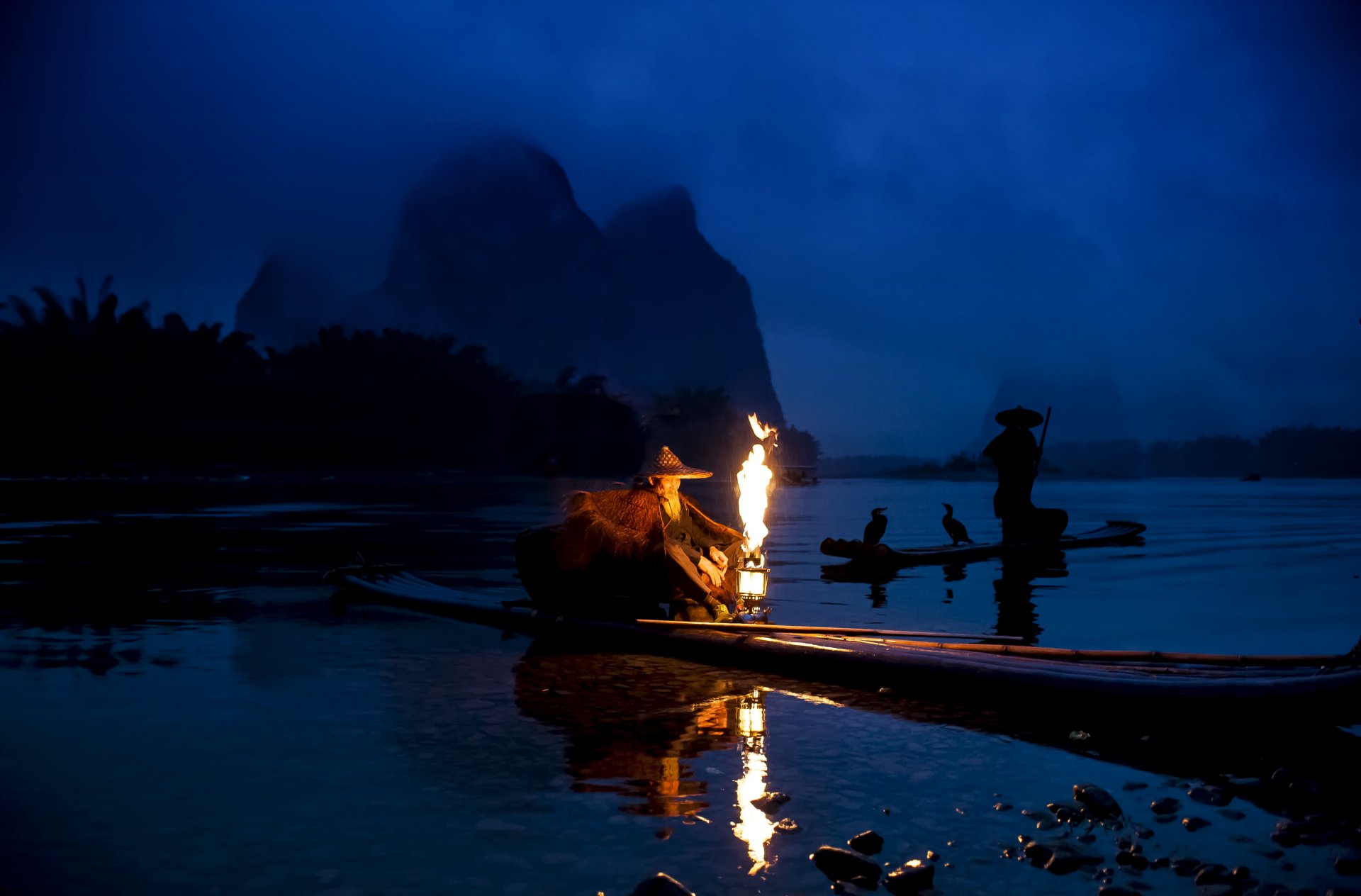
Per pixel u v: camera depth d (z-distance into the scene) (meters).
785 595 9.20
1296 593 9.47
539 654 6.00
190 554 13.02
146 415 87.38
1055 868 2.67
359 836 2.85
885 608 8.23
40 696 4.75
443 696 4.78
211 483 51.50
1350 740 4.08
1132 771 3.62
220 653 5.98
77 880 2.52
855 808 3.16
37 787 3.31
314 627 7.04
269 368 111.12
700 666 5.61
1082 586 10.03
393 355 113.25
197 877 2.55
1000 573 11.52
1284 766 3.71
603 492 6.66
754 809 3.13
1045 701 4.41
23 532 17.02
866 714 4.48
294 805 3.13
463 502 32.22
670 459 6.75
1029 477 16.41
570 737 4.03
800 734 4.11
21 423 78.12
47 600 8.45
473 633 6.77
